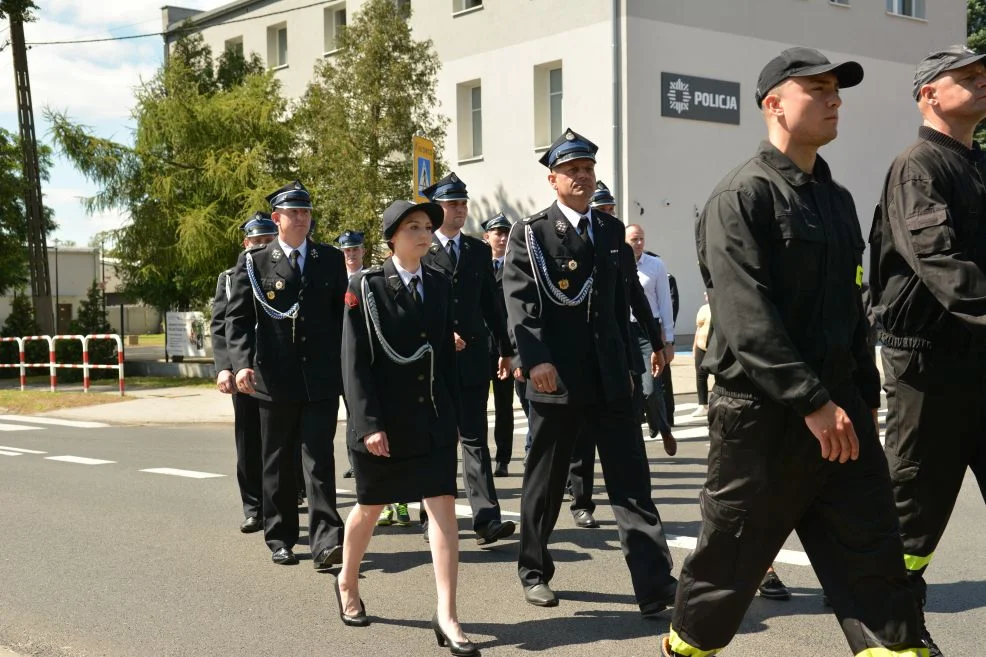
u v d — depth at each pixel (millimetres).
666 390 9852
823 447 2863
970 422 3740
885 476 3053
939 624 4484
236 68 27531
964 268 3381
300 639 4531
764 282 2975
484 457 6414
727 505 3109
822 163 3191
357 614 4734
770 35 24578
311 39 30594
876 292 3924
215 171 22984
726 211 3014
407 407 4371
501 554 6082
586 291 4754
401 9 26469
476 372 6473
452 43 25984
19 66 25641
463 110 26203
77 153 23938
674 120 23031
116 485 8680
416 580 5531
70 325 24812
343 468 9586
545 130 24453
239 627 4711
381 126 22094
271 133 24078
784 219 2994
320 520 5797
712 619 3178
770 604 4859
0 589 5387
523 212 24625
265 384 5898
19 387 21719
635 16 22297
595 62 22734
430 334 4453
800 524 3172
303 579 5578
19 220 30703
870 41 26703
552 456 4910
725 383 3109
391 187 22109
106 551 6238
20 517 7289
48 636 4590
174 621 4809
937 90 3658
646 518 4738
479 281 6598
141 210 24391
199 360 26281
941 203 3514
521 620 4727
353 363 4371
